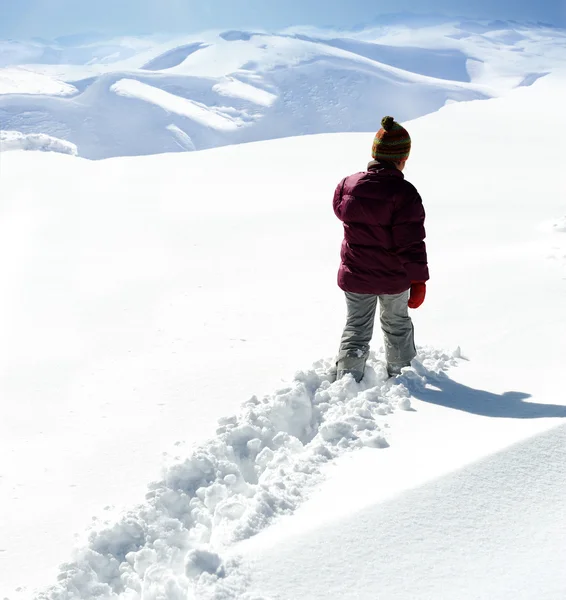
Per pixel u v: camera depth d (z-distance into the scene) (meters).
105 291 6.38
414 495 2.27
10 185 12.61
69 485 3.05
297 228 8.87
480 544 2.04
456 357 4.02
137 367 4.51
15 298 6.27
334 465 2.71
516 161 14.97
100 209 10.55
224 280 6.58
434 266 6.44
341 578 1.92
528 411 3.10
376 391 3.40
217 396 3.94
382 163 3.57
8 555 2.55
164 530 2.45
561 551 2.00
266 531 2.23
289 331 5.02
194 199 11.30
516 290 5.37
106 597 2.16
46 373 4.51
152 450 3.34
